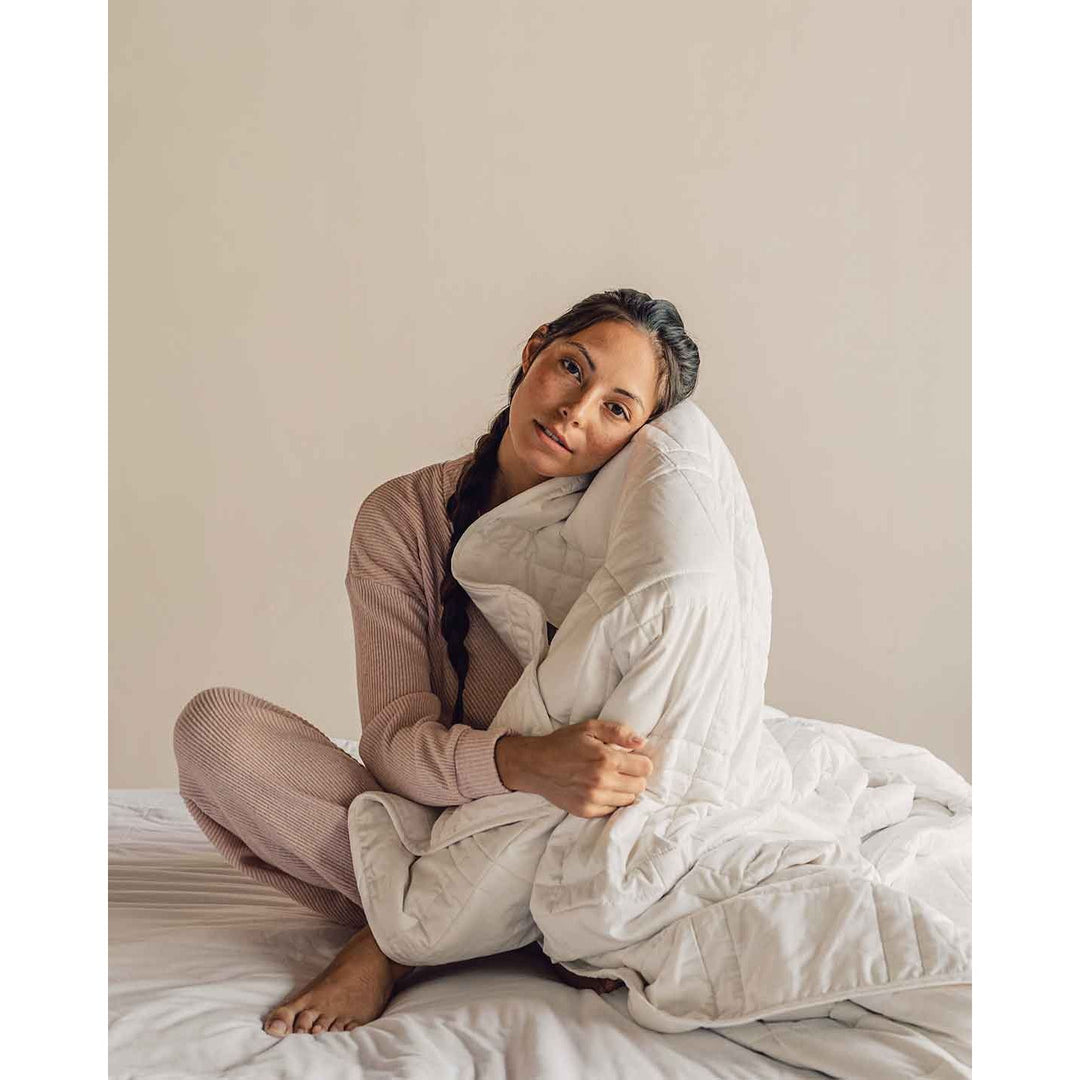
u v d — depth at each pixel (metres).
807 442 3.31
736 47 3.25
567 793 1.41
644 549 1.48
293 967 1.49
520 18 3.26
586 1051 1.21
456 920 1.46
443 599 1.72
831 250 3.29
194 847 2.00
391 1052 1.23
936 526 3.33
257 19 3.32
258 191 3.36
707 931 1.31
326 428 3.39
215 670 3.46
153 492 3.43
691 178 3.26
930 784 2.00
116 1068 1.17
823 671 3.34
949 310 3.30
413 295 3.34
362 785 1.61
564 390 1.64
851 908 1.29
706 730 1.48
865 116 3.27
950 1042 1.17
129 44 3.34
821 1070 1.18
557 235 3.28
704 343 3.28
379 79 3.31
